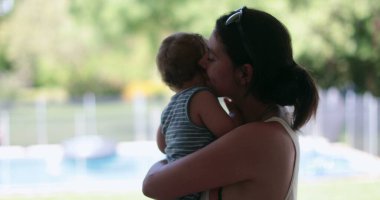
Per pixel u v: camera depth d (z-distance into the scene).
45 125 16.61
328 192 7.18
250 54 1.49
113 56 18.75
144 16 15.03
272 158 1.46
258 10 1.55
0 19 21.00
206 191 1.53
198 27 12.75
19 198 7.51
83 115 17.78
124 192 7.60
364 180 7.92
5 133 14.60
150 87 22.36
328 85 14.19
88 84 22.11
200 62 1.83
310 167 9.02
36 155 11.69
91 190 7.86
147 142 12.50
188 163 1.51
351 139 11.62
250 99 1.61
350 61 13.87
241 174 1.46
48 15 19.47
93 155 11.30
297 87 1.53
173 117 1.73
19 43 19.81
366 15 12.34
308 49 11.86
